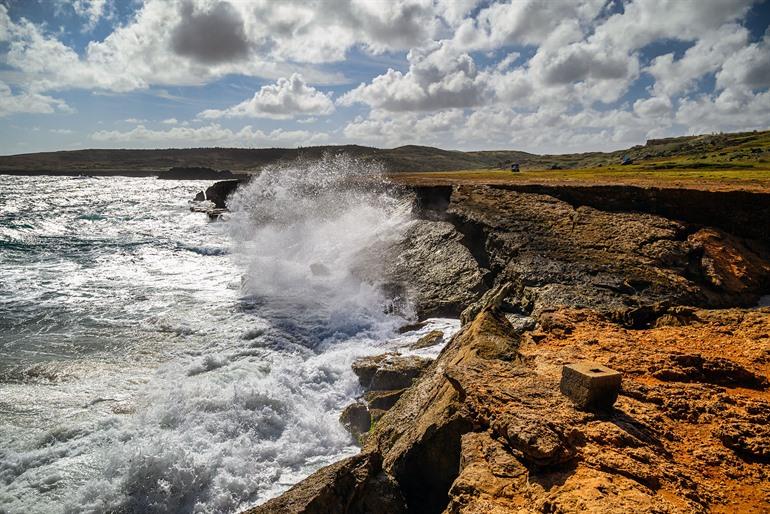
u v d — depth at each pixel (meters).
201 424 10.74
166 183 176.75
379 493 7.24
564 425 6.27
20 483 8.71
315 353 15.79
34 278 25.61
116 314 19.41
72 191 108.50
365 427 11.45
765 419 6.81
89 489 8.59
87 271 27.66
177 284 24.53
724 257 17.55
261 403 11.71
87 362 14.52
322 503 6.64
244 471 9.52
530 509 5.18
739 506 5.25
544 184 25.19
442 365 10.67
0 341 16.30
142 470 8.98
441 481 7.68
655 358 8.84
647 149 130.62
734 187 20.78
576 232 19.44
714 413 7.03
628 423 6.62
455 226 23.08
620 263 17.08
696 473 5.80
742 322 10.69
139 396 12.14
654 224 19.17
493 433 6.66
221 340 16.52
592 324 11.15
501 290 12.55
